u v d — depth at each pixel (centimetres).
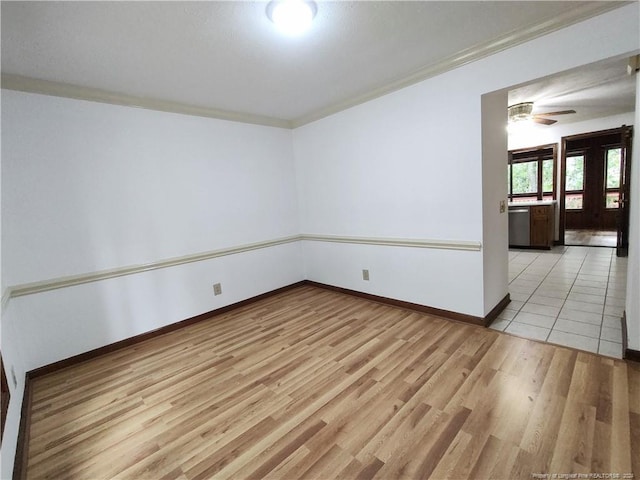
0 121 212
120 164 266
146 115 278
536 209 547
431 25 190
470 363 208
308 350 243
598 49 179
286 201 397
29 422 179
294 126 391
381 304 329
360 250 344
